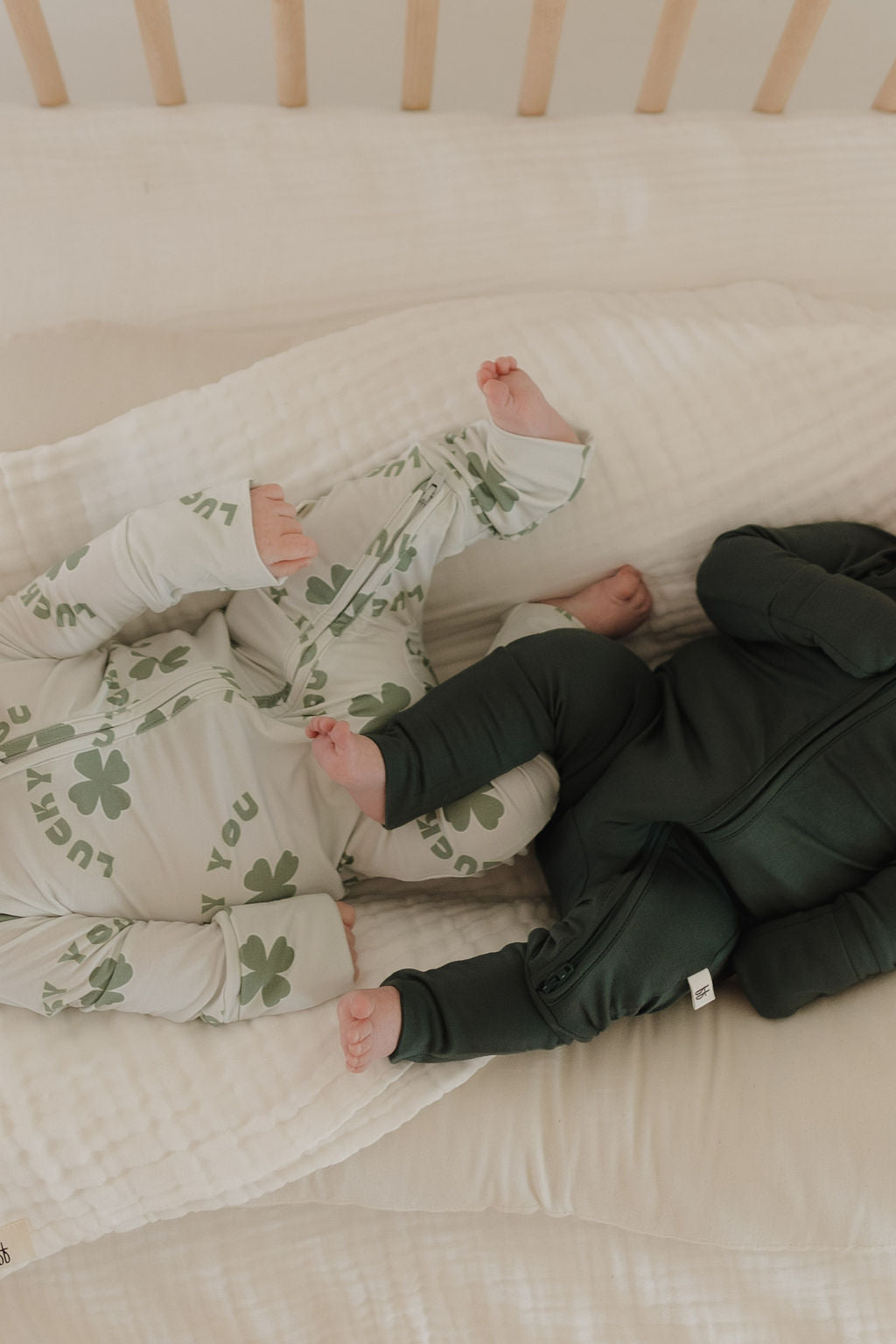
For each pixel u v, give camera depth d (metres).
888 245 1.33
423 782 1.02
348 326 1.30
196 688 1.05
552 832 1.14
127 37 1.42
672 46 1.26
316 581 1.09
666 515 1.18
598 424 1.16
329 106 1.36
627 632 1.27
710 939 1.02
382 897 1.21
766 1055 1.00
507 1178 0.99
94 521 1.11
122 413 1.14
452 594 1.24
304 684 1.09
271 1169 0.97
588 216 1.32
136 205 1.29
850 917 0.98
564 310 1.21
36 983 0.95
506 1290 1.05
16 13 1.17
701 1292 1.03
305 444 1.13
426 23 1.22
